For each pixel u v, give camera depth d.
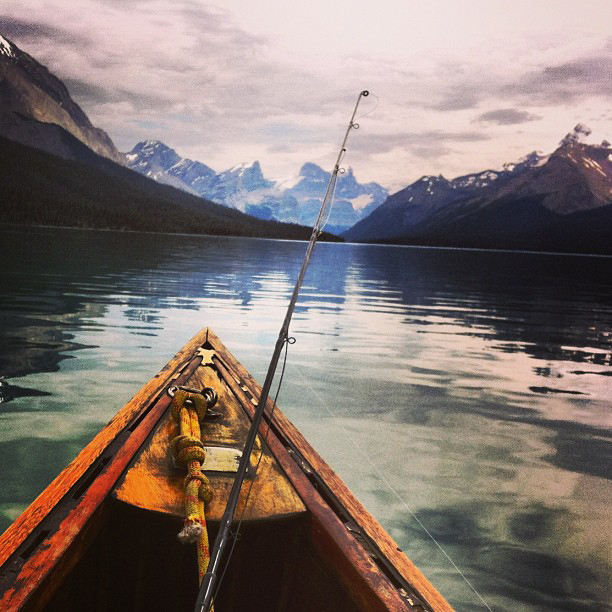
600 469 3.49
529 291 17.55
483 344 7.69
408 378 5.60
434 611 1.39
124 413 2.63
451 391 5.20
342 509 1.87
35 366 5.27
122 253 26.20
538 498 3.06
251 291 12.60
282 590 1.85
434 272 25.81
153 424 2.40
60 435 3.59
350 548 1.59
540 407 4.82
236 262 23.92
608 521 2.81
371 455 3.57
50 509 1.66
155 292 11.48
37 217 121.69
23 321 7.58
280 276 17.55
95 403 4.23
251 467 2.03
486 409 4.70
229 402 2.84
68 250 26.03
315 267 24.72
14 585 1.29
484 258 55.62
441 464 3.48
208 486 1.72
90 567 1.71
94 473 1.96
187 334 7.05
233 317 8.72
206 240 64.00
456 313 10.92
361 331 8.15
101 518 1.67
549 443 3.94
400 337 7.84
